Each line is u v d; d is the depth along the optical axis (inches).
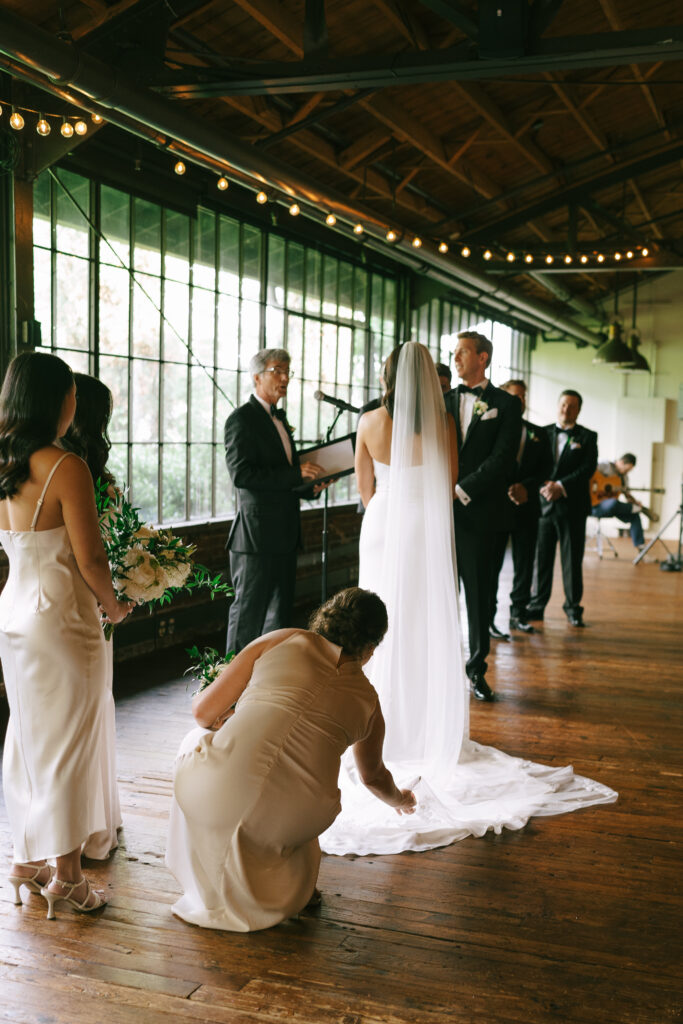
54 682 96.2
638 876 111.8
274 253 288.0
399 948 94.0
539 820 128.8
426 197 339.0
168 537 110.7
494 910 102.7
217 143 189.6
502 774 142.9
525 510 254.8
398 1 215.3
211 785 94.1
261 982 87.3
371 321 362.3
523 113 293.7
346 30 221.6
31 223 181.3
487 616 186.1
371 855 116.3
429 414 138.5
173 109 173.0
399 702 138.6
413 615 138.1
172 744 156.1
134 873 108.9
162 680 198.4
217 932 96.0
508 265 371.9
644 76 279.7
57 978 87.3
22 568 96.3
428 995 85.9
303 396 313.1
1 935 94.7
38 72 151.6
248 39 209.0
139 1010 82.7
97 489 111.8
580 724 173.9
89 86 150.8
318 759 93.5
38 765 97.7
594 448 265.0
